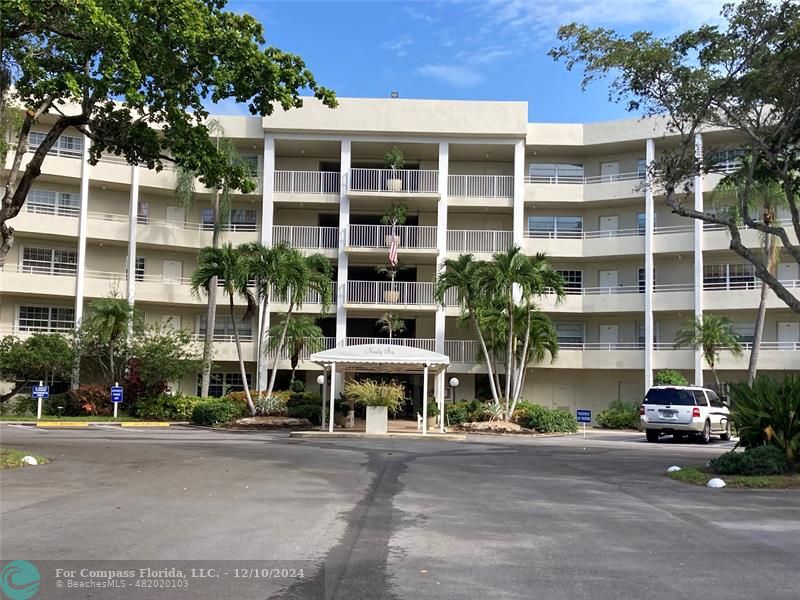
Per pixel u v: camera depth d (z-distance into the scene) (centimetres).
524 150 4175
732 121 1691
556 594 611
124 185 4128
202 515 937
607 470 1578
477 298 3147
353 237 4028
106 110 1839
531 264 3097
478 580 653
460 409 3306
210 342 3784
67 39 1630
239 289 3030
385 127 4028
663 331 4188
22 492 1100
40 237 4025
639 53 1591
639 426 3762
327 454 1869
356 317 4162
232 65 1695
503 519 958
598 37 1622
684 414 2570
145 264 4216
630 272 4219
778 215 3916
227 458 1681
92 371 3931
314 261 3200
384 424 2719
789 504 1102
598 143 4141
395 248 3791
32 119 1681
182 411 3578
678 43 1595
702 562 725
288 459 1698
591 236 4272
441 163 4066
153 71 1648
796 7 1497
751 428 1456
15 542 764
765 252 3497
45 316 4066
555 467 1636
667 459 1858
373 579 654
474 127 4044
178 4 1546
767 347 3934
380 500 1109
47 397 3700
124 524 866
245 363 4169
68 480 1242
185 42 1614
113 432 2689
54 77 1588
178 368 3669
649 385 3956
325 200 4053
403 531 870
